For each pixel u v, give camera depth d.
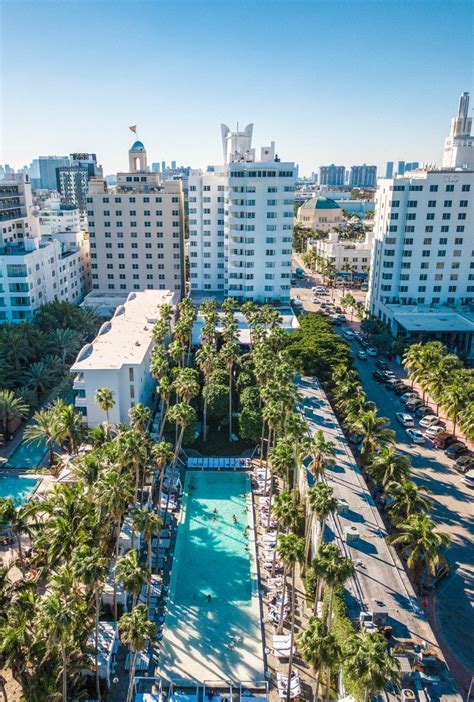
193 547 69.25
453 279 150.00
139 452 62.28
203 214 158.38
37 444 91.19
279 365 89.88
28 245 132.38
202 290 165.00
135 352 95.00
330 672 46.97
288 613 59.06
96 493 54.47
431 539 54.88
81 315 131.00
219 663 52.84
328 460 64.31
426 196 142.88
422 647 45.53
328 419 89.62
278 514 54.28
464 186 142.62
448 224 145.38
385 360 134.88
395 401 110.19
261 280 150.88
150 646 54.62
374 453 76.94
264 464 88.19
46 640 44.31
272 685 50.84
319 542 54.16
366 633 39.53
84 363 89.06
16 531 57.53
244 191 143.38
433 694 42.16
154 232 159.50
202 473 85.81
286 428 70.69
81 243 169.25
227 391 96.81
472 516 72.56
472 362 133.25
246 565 66.44
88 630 52.00
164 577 64.25
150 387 103.62
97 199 157.62
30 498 70.69
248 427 89.94
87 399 89.38
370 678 36.12
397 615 49.09
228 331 109.25
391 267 150.38
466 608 57.66
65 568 47.38
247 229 146.25
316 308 179.38
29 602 47.75
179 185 162.12
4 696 47.69
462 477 82.06
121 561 46.81
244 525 73.88
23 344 106.12
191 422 89.38
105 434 72.56
